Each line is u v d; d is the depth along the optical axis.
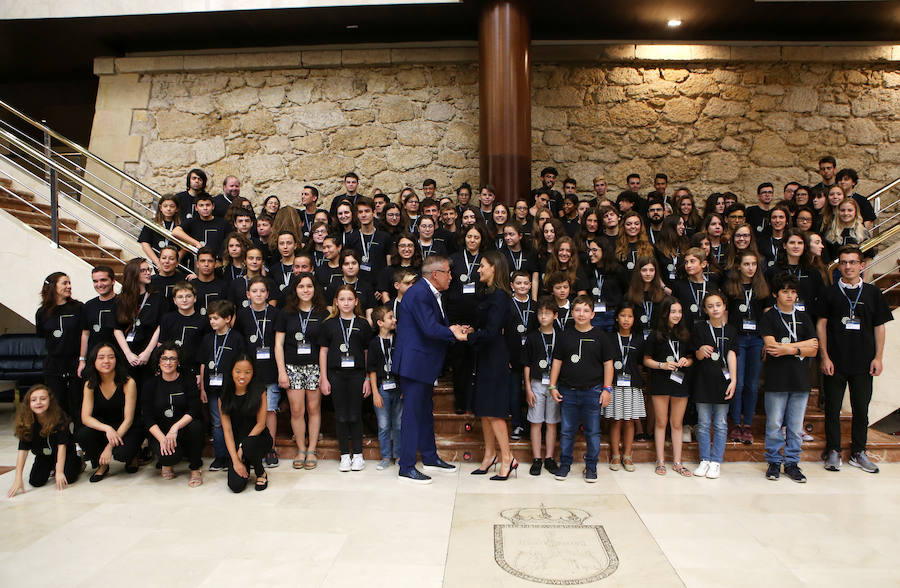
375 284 5.92
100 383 4.74
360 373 4.91
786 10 7.94
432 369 4.60
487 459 4.83
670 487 4.43
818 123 8.91
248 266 5.34
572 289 5.32
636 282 4.96
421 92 9.14
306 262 5.25
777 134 8.95
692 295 5.11
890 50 8.70
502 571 3.10
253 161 9.26
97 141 9.34
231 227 6.54
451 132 9.09
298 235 6.06
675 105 9.02
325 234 5.88
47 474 4.58
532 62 8.98
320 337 4.93
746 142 8.96
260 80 9.27
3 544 3.48
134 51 9.41
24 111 11.29
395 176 9.14
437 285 4.62
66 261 6.14
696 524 3.71
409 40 9.02
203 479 4.71
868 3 7.73
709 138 8.98
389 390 4.98
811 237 5.29
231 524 3.76
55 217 6.21
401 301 4.69
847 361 4.85
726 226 6.63
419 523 3.74
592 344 4.63
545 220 5.87
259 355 4.98
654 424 5.14
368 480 4.63
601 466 4.98
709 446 4.74
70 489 4.48
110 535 3.60
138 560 3.26
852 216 5.66
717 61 8.90
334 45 9.10
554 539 3.49
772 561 3.21
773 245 5.73
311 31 8.69
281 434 5.49
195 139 9.28
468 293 5.31
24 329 9.52
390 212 6.57
